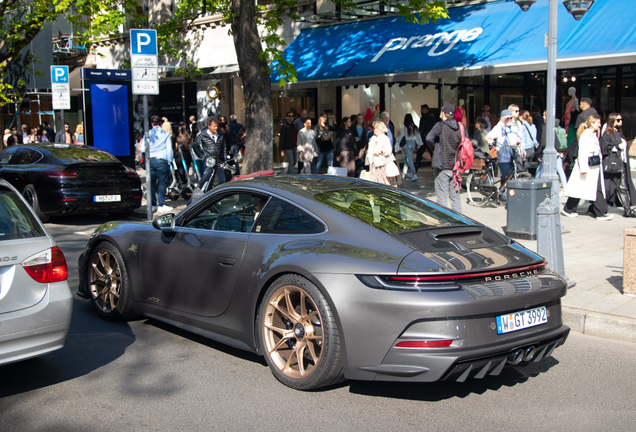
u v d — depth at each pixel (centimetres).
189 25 2194
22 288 372
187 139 1441
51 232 1033
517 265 368
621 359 451
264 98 1319
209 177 1184
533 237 873
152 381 403
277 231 414
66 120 2845
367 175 1156
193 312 459
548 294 367
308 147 1513
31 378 409
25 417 348
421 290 335
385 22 1714
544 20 1370
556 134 1278
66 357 450
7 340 361
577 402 371
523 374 420
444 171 959
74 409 359
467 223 427
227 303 427
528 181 870
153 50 995
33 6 1720
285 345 402
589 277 648
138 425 337
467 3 1575
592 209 1053
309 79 1658
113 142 1708
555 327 381
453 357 326
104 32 1780
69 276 721
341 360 355
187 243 466
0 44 1773
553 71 843
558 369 430
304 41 1847
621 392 388
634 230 564
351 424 338
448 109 945
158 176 1259
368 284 345
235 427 334
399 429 332
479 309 334
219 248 439
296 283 374
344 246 371
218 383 399
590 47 1204
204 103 2208
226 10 1631
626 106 1521
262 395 379
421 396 379
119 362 439
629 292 571
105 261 547
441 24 1563
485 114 1459
